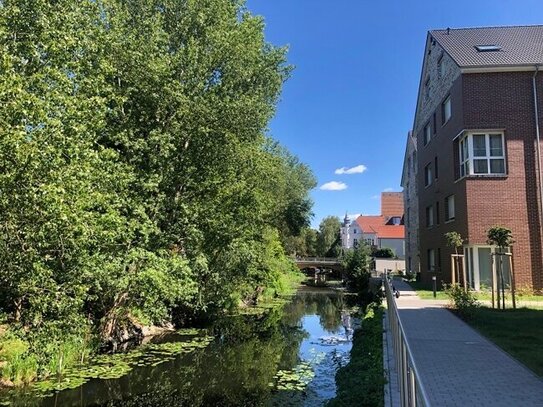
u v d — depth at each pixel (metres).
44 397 9.34
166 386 10.45
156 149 13.93
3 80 6.75
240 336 16.86
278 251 38.47
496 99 20.34
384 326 12.97
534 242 19.52
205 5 15.71
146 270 12.05
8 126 6.59
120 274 11.80
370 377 7.95
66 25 8.55
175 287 12.89
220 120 14.74
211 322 19.86
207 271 15.98
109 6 13.48
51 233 7.59
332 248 84.12
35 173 7.00
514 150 20.00
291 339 16.48
